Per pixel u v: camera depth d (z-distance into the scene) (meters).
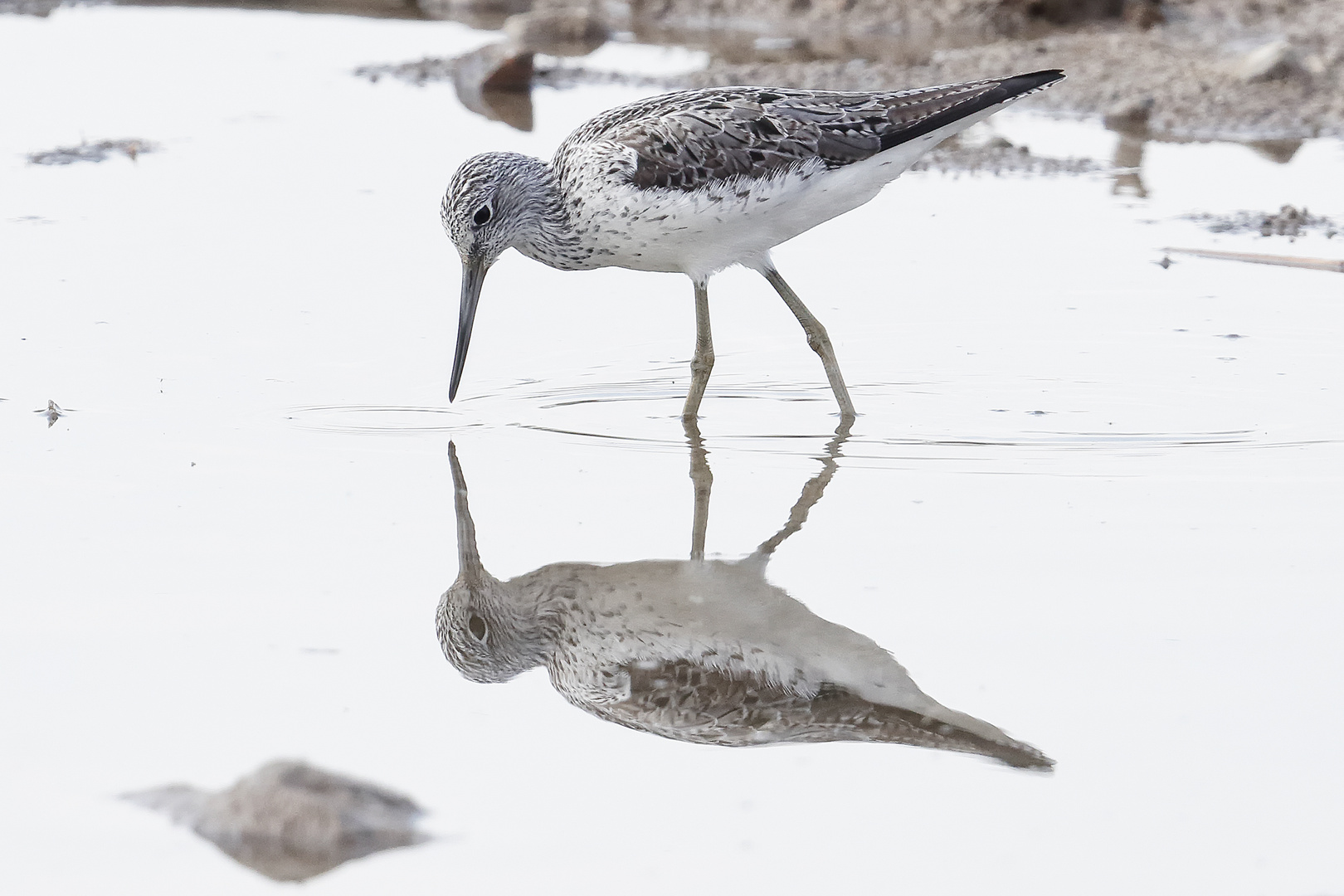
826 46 22.30
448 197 11.70
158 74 21.53
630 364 12.99
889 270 14.95
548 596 8.97
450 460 10.90
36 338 13.00
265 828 6.54
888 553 9.32
